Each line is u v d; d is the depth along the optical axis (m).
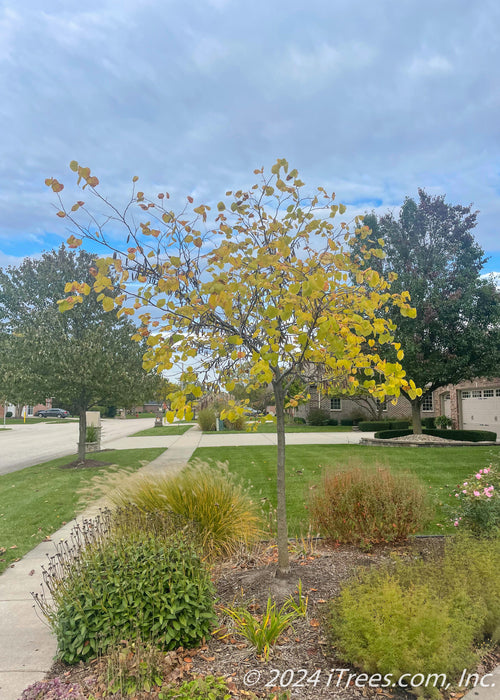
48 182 3.48
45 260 14.26
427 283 16.59
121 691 2.75
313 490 6.27
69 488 10.42
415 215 18.05
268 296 4.10
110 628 3.27
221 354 4.00
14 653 3.61
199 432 28.78
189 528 4.57
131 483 5.45
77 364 12.96
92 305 14.36
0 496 10.05
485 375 16.72
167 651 3.25
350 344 4.02
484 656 3.26
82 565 3.69
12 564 5.83
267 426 33.72
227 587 4.30
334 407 35.91
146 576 3.46
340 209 4.34
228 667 3.06
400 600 3.01
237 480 10.03
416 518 5.35
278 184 4.16
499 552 4.12
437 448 16.45
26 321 13.61
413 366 16.19
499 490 5.51
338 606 3.34
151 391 14.27
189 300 4.07
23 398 13.45
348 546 5.43
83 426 14.77
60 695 2.81
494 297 16.06
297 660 3.11
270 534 6.00
